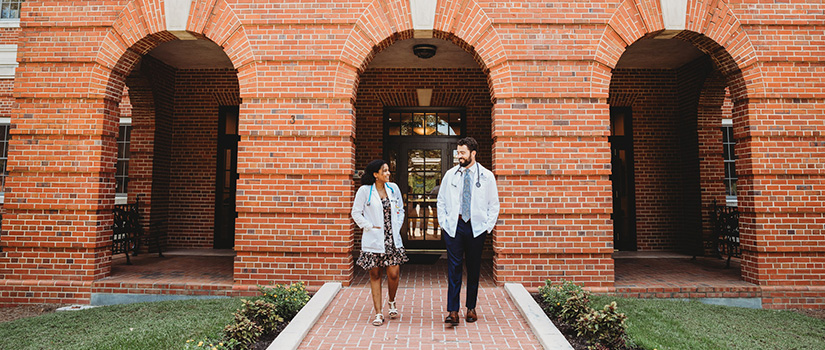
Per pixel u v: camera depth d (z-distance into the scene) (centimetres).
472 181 425
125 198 920
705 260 796
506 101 603
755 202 603
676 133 906
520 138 599
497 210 423
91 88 619
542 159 596
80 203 611
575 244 590
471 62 876
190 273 671
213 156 941
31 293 603
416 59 862
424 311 482
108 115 631
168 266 728
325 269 593
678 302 541
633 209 904
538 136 598
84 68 621
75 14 626
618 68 912
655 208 901
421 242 936
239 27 616
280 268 595
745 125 616
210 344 350
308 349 371
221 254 857
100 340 398
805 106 608
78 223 612
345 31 612
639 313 480
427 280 641
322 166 600
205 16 617
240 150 606
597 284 588
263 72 611
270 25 615
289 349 355
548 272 588
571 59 604
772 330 453
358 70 618
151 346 376
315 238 595
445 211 431
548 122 599
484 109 912
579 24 608
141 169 870
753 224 607
